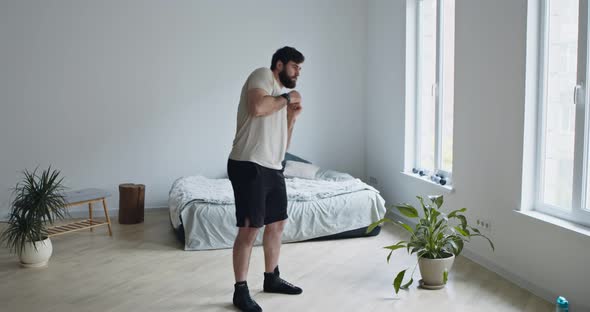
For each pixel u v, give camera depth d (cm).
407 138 560
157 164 632
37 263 429
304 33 651
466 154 437
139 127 625
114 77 615
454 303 347
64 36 601
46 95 604
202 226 470
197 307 345
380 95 624
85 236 523
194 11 625
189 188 531
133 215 572
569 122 347
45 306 348
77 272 416
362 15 662
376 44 632
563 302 310
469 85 430
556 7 353
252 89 327
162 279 398
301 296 361
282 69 342
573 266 325
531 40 363
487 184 410
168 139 632
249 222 334
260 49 643
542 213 367
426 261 367
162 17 619
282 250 466
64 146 612
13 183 604
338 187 522
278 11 643
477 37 418
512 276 383
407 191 554
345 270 412
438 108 504
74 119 611
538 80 367
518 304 344
